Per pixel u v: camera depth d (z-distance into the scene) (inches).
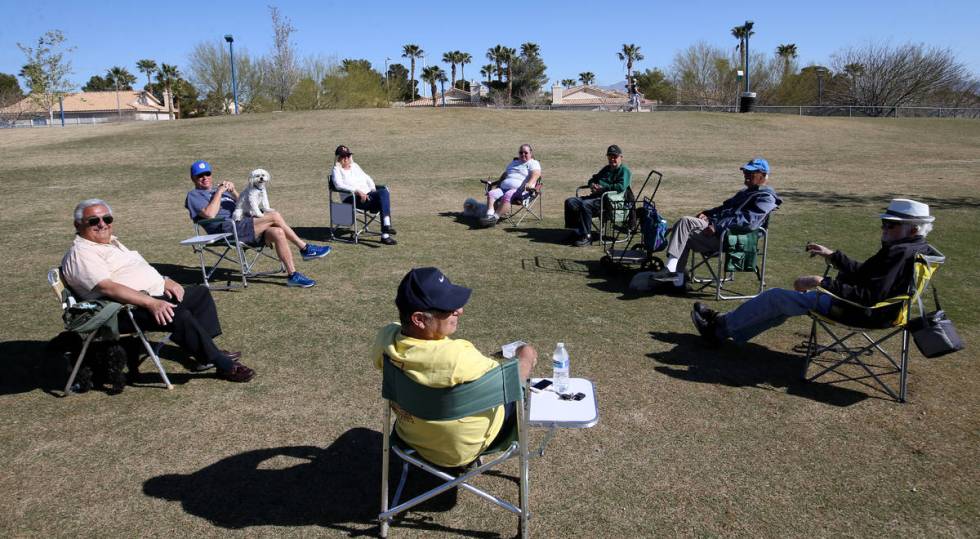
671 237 246.4
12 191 516.1
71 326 154.8
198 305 179.0
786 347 194.7
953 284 258.2
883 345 195.6
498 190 379.9
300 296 244.7
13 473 129.6
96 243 169.9
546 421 111.5
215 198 252.8
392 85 2556.6
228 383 170.2
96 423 149.3
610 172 327.0
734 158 717.3
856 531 112.7
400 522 116.1
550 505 120.4
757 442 141.1
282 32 1707.7
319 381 171.8
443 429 106.5
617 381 170.6
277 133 852.0
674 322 216.5
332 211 333.4
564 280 266.7
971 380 170.7
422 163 656.4
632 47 2979.8
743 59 1614.2
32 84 1477.6
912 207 155.8
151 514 117.5
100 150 734.5
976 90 1669.5
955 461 133.5
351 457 136.6
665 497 122.3
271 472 130.6
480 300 239.1
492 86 2920.8
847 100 1758.1
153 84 2618.1
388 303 236.5
